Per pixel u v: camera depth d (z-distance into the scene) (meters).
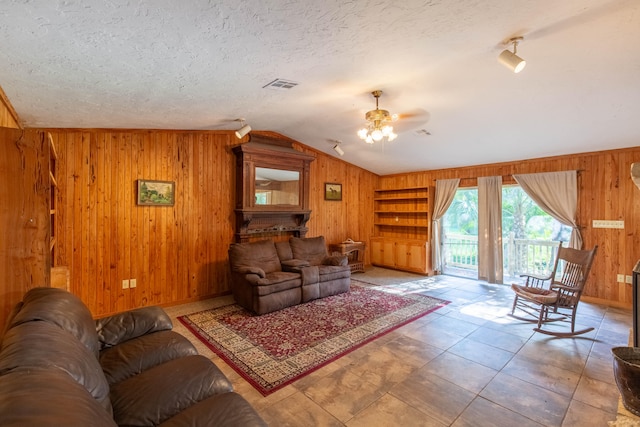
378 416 1.96
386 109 3.59
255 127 4.73
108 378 1.62
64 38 1.60
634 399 1.55
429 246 6.10
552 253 5.45
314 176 6.02
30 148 1.96
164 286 4.18
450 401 2.11
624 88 2.77
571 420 1.92
